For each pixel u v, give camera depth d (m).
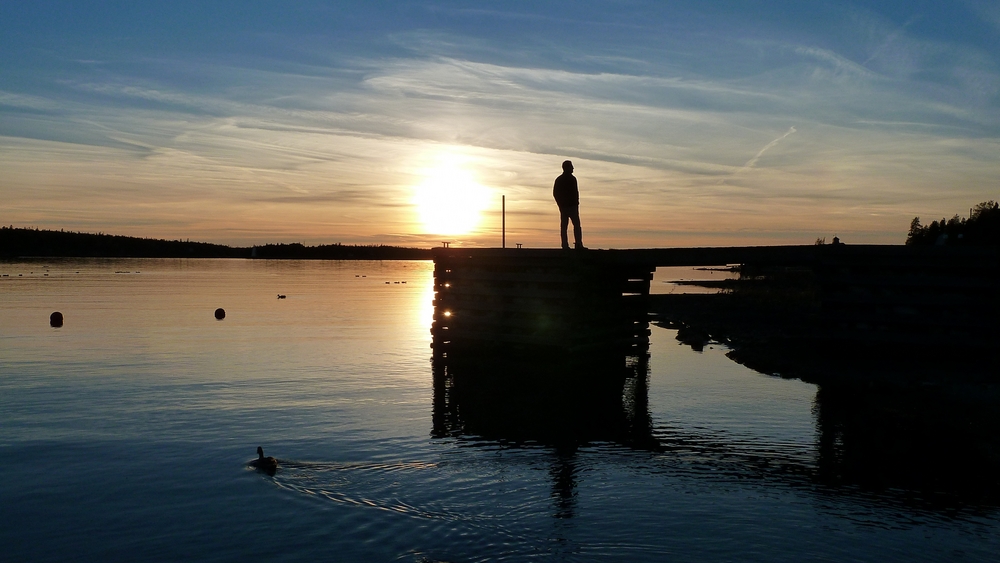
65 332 31.91
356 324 36.19
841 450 12.68
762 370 21.36
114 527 9.48
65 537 9.18
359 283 82.44
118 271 105.38
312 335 31.27
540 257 21.67
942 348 18.73
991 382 16.56
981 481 11.03
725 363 23.05
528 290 21.89
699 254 20.70
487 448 13.03
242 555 8.62
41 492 10.80
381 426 14.66
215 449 12.99
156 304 47.97
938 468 11.67
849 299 19.61
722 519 9.62
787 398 17.03
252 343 28.33
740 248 20.31
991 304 18.00
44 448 13.05
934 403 15.48
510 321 22.34
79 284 70.81
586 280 21.39
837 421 14.68
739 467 11.81
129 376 20.66
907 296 18.97
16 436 13.90
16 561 8.51
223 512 9.95
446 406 16.52
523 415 15.62
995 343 17.89
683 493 10.62
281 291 64.94
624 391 18.19
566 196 21.34
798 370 20.16
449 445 13.23
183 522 9.62
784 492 10.63
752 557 8.48
